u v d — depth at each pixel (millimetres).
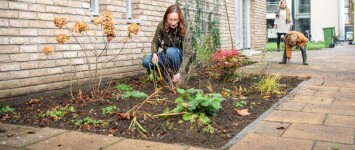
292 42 9180
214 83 6039
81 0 5551
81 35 5547
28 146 2945
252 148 2838
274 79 5477
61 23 4426
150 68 5703
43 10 4887
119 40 6328
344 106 4324
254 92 5211
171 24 5469
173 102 4438
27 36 4660
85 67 5633
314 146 2873
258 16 15023
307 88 5637
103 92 5180
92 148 2891
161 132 3246
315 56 12289
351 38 31875
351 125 3473
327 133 3215
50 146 2945
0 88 4320
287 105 4379
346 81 6371
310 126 3441
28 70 4684
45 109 4223
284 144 2926
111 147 2912
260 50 14648
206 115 3764
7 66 4398
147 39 7109
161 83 5773
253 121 3619
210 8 10266
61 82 5211
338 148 2807
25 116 3920
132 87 5676
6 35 4379
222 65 6195
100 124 3529
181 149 2838
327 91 5363
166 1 7844
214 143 2980
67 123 3635
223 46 11133
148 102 4461
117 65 6297
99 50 5887
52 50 4723
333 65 9125
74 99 4598
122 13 6387
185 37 5539
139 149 2854
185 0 8805
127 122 3580
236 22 12516
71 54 5371
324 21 39844
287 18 14656
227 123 3557
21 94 4590
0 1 4305
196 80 6320
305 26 43031
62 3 5199
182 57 5586
